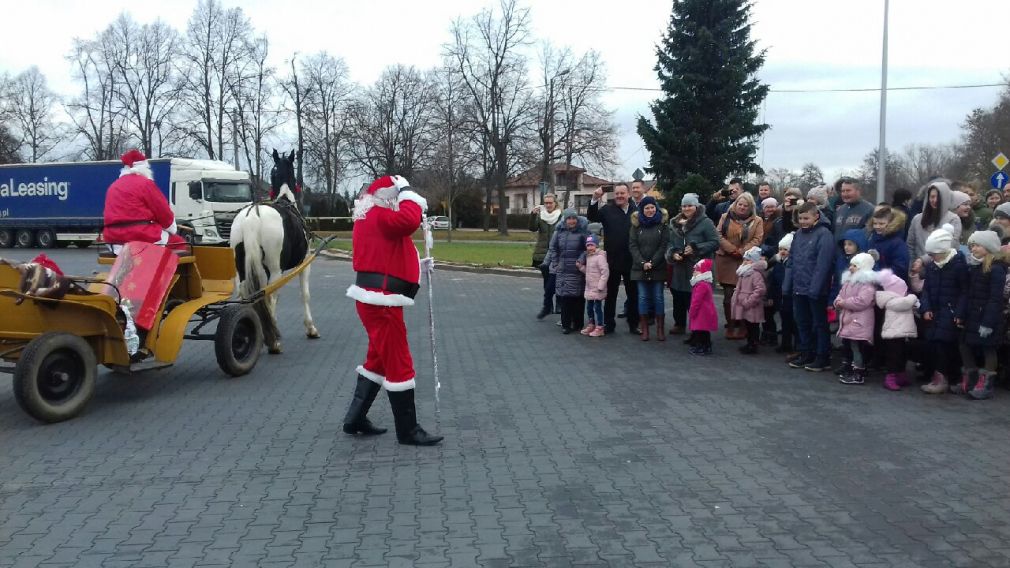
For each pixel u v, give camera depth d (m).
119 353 7.12
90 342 7.17
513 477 5.37
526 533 4.44
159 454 5.91
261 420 6.83
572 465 5.60
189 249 8.55
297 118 56.25
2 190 35.06
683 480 5.28
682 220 10.55
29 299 6.66
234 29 54.50
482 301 15.07
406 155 55.75
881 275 7.80
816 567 4.00
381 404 7.36
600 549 4.23
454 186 52.81
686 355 9.64
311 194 58.69
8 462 5.73
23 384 6.43
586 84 50.75
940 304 7.46
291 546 4.31
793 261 8.75
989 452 5.82
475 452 5.92
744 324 10.42
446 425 6.64
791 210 9.88
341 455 5.88
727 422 6.66
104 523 4.64
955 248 7.66
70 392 6.83
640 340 10.72
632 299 11.16
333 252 30.92
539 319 12.61
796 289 8.68
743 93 32.12
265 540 4.39
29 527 4.60
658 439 6.20
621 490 5.11
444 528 4.52
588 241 10.82
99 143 57.50
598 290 10.67
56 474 5.48
